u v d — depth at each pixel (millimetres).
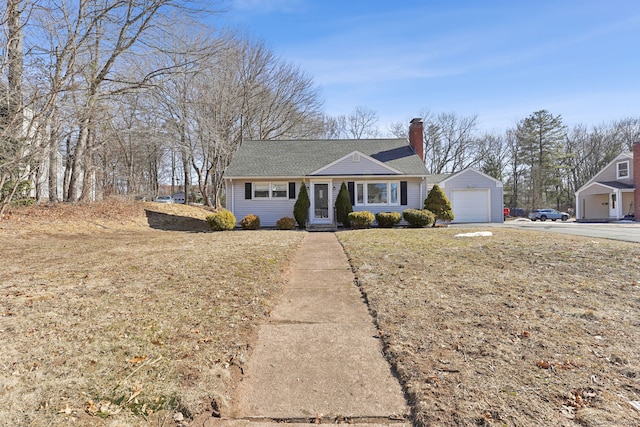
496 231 11867
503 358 2900
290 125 30406
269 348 3320
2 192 12539
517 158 44000
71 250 8703
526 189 43781
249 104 27125
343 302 4652
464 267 6152
